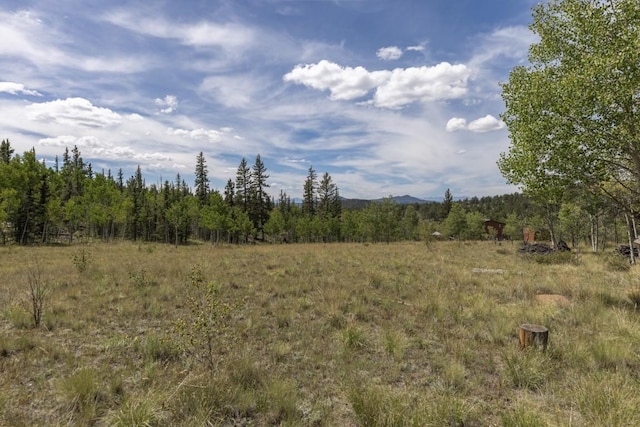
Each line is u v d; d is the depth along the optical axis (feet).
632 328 22.15
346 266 53.72
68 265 52.60
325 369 17.69
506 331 22.49
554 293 35.17
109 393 14.48
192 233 237.45
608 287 35.65
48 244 137.90
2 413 12.81
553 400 14.33
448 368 17.06
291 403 13.74
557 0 31.09
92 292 32.27
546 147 30.27
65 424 12.26
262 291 34.53
